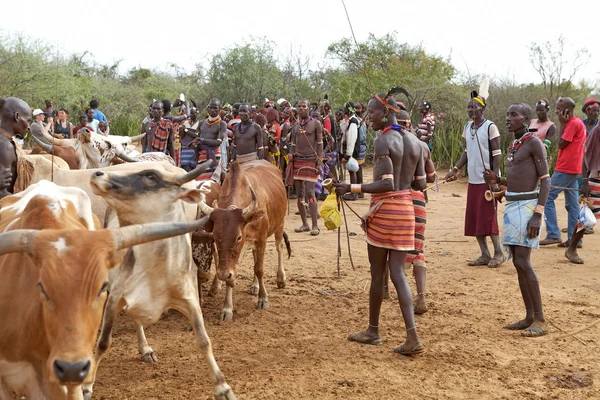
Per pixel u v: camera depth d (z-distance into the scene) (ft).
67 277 11.35
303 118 38.68
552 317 23.08
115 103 97.50
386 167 19.16
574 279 28.04
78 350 11.16
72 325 11.23
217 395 16.26
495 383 17.78
